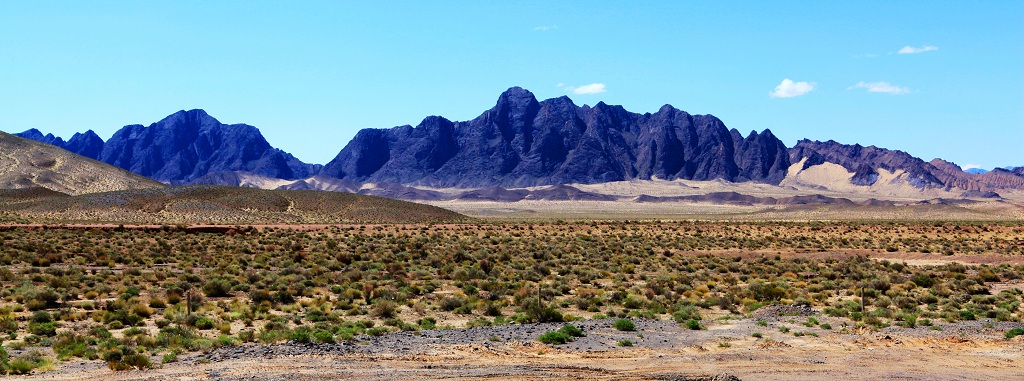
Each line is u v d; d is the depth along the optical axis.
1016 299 50.03
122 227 100.69
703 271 69.19
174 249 80.81
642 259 80.88
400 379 23.16
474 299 46.34
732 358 27.56
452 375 23.83
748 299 47.12
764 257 83.44
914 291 55.03
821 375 24.56
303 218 152.00
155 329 34.50
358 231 115.50
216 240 92.31
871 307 45.22
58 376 23.39
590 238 106.81
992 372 25.31
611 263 74.62
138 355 25.69
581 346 29.77
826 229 131.12
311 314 39.00
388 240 97.44
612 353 28.38
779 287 53.34
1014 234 121.19
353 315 40.00
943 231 126.25
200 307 41.03
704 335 33.19
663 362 26.64
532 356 27.59
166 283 51.91
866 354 28.59
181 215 146.38
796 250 94.38
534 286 54.38
